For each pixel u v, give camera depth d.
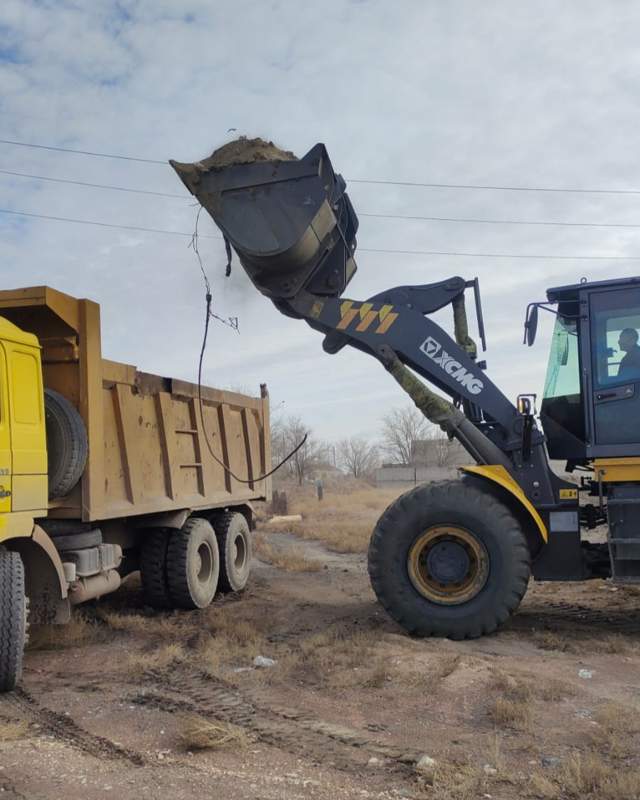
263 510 30.62
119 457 8.66
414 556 8.16
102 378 8.19
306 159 8.41
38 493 7.02
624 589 10.86
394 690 6.18
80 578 7.87
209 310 8.88
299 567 14.17
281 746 5.09
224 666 7.01
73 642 8.07
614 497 8.04
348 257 9.22
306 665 6.95
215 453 11.39
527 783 4.46
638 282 8.20
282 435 65.75
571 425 8.68
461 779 4.49
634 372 8.13
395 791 4.40
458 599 8.03
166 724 5.53
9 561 6.43
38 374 7.14
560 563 8.38
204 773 4.66
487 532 8.02
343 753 4.96
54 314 7.67
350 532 20.91
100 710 5.86
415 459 71.56
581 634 8.22
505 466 8.55
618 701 5.90
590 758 4.71
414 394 8.83
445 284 9.06
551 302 8.55
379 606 10.04
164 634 8.45
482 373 8.75
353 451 82.50
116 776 4.62
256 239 8.42
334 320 9.05
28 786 4.46
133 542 9.91
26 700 6.13
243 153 8.55
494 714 5.53
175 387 9.92
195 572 10.01
